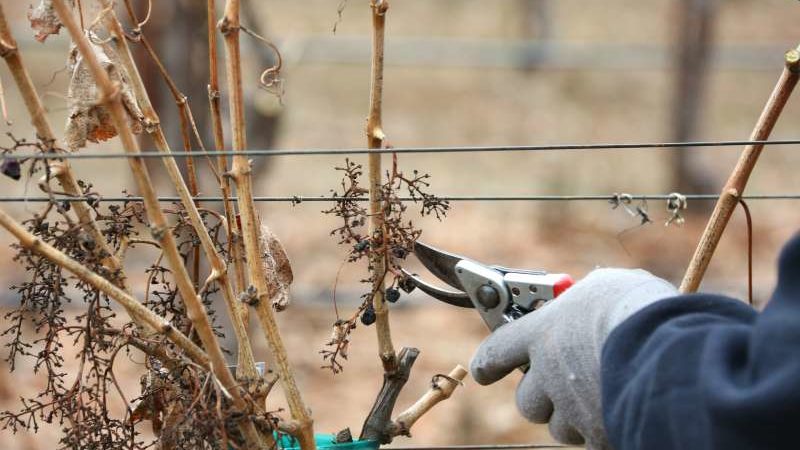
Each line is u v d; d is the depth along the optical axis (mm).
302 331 22969
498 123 42219
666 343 4387
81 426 5973
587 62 46094
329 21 53438
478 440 18375
